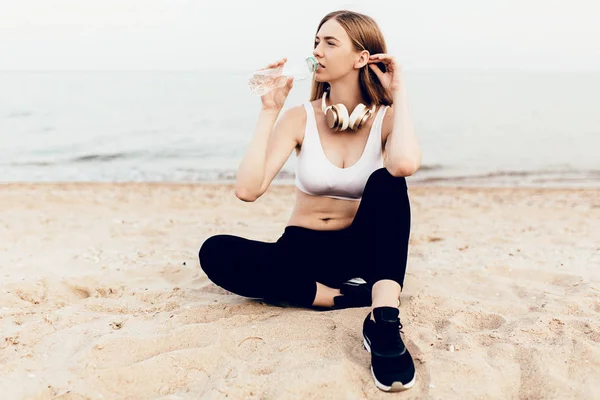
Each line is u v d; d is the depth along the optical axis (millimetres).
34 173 9320
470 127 13305
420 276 4008
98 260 4469
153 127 12781
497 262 4484
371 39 2969
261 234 5578
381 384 2365
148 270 4105
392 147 2844
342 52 2928
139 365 2484
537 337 2832
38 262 4391
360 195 3074
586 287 3672
